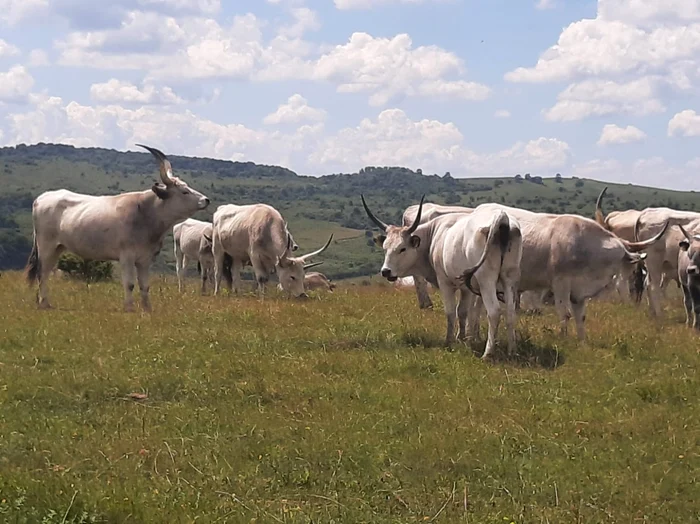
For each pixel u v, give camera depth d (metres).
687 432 9.55
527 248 15.22
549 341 14.28
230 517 6.95
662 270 20.36
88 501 6.87
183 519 6.79
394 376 12.05
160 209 18.06
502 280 13.53
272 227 22.88
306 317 16.58
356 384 11.44
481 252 13.34
